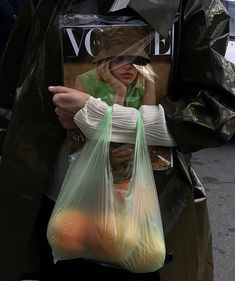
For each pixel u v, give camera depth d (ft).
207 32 5.31
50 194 5.98
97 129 5.16
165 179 5.61
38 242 6.38
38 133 5.72
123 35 5.28
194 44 5.34
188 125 5.20
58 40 5.45
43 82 5.62
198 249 5.89
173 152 5.58
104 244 5.15
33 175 5.76
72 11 5.42
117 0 5.31
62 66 5.39
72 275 6.23
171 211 5.65
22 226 5.83
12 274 5.92
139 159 5.23
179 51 5.44
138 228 5.17
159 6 5.17
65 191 5.31
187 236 5.80
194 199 5.85
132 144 5.30
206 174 17.79
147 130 5.23
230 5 22.40
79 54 5.34
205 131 5.23
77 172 5.26
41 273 6.42
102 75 5.36
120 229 5.13
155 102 5.41
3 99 6.50
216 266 11.44
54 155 5.75
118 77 5.35
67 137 5.63
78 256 5.37
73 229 5.20
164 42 5.31
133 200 5.19
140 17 5.28
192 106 5.27
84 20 5.33
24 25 6.17
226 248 12.26
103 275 6.07
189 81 5.41
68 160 5.72
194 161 19.16
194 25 5.34
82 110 5.19
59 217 5.27
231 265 11.51
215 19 5.39
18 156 5.77
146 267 5.24
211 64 5.27
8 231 5.87
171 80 5.47
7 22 12.43
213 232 13.06
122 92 5.37
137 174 5.22
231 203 15.03
